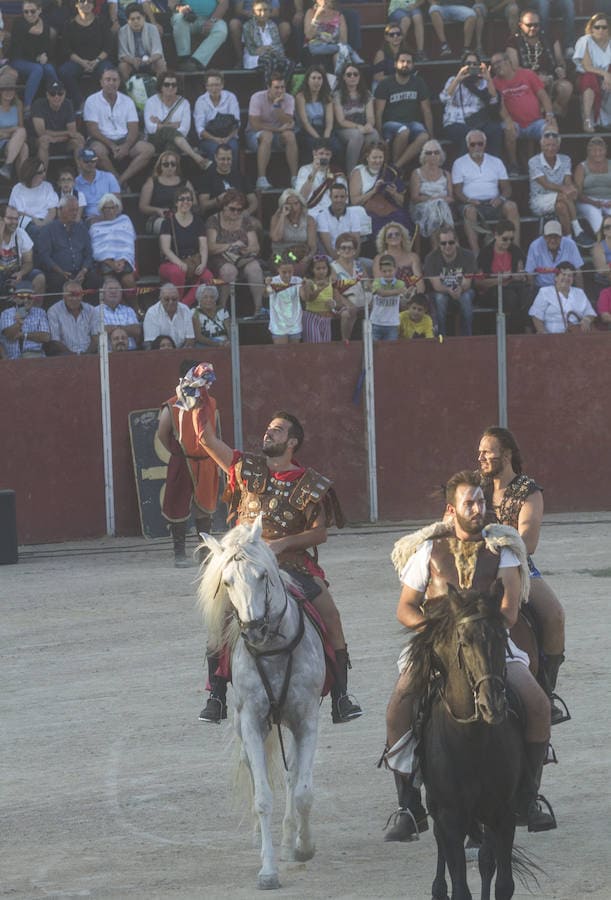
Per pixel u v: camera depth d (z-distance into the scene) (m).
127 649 26.75
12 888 15.39
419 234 45.03
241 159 47.41
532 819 14.73
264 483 16.84
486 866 13.59
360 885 15.02
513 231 43.12
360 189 44.59
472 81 47.34
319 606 16.72
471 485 14.00
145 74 46.38
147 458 39.75
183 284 41.72
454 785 13.08
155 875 15.68
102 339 39.56
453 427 41.59
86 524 39.94
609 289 43.28
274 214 44.41
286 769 16.28
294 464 17.11
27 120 45.66
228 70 48.78
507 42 49.09
